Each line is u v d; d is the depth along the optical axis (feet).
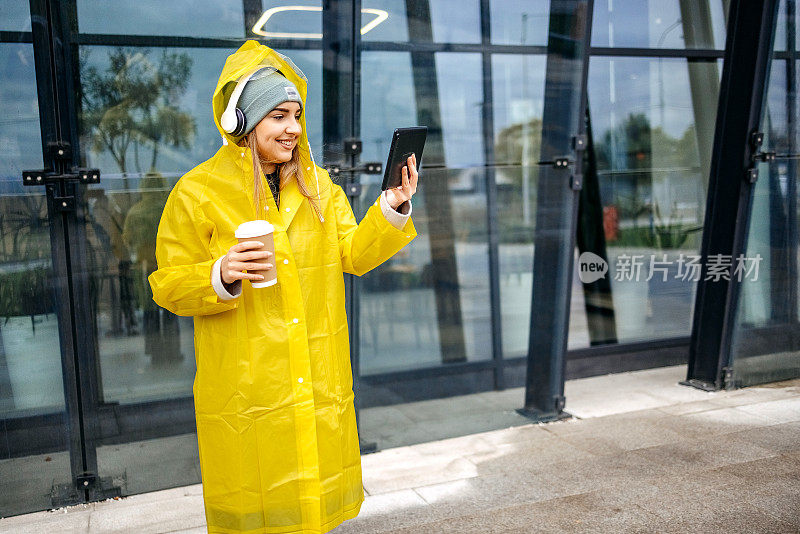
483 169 14.85
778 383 17.49
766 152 16.20
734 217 16.38
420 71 13.79
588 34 14.20
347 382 7.51
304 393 6.91
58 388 11.77
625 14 18.33
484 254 15.19
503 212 15.15
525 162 15.06
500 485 11.75
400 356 14.64
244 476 6.97
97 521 11.09
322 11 12.61
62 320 11.68
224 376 6.95
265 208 6.91
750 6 15.69
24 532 10.76
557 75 14.65
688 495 10.95
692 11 18.86
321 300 7.22
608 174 18.79
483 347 15.23
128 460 12.25
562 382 15.47
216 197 7.01
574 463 12.56
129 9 11.51
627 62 18.53
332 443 7.19
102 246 11.85
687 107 19.24
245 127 6.82
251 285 6.79
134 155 11.88
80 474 11.96
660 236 19.40
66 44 11.19
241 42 12.26
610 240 19.03
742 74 16.01
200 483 12.71
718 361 16.92
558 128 14.85
